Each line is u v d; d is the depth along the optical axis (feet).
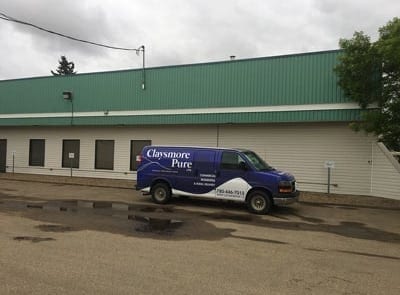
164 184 48.44
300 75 59.88
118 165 78.28
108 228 33.19
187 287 19.13
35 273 20.54
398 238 33.22
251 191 43.83
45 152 87.04
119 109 75.56
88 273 20.80
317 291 19.24
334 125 60.03
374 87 49.80
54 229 31.99
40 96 84.84
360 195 58.18
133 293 18.10
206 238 30.53
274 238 31.40
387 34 46.29
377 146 56.95
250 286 19.63
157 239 29.55
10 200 49.21
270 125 64.49
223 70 66.08
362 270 23.17
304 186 61.93
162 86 71.46
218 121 66.03
